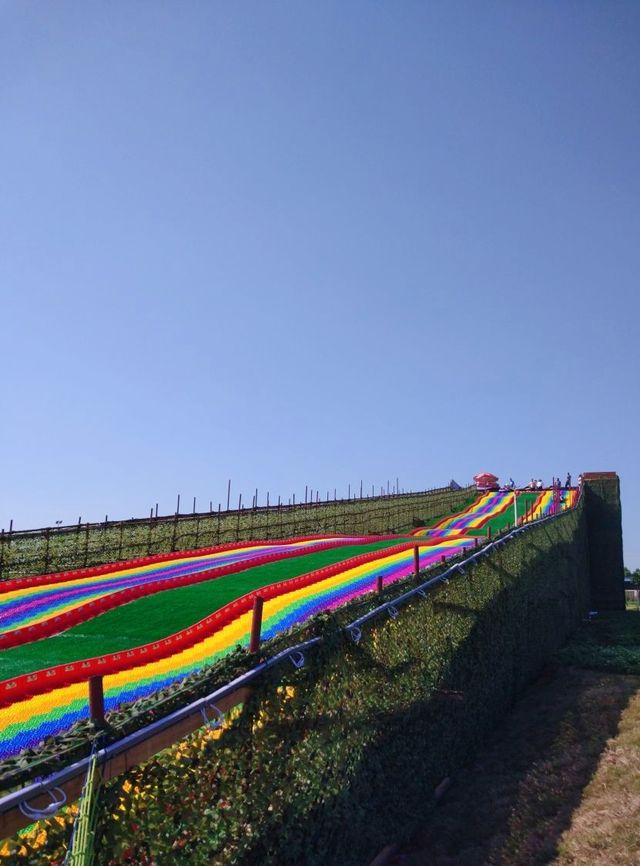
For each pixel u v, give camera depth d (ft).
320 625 34.83
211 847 23.31
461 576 60.34
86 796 18.83
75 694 36.37
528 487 210.18
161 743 22.04
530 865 35.88
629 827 37.24
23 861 17.37
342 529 149.89
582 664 85.46
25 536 88.84
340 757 33.50
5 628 54.13
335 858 31.94
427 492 211.00
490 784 49.06
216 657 43.37
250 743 26.78
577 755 51.31
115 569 81.92
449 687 51.60
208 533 113.70
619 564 168.55
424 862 38.45
